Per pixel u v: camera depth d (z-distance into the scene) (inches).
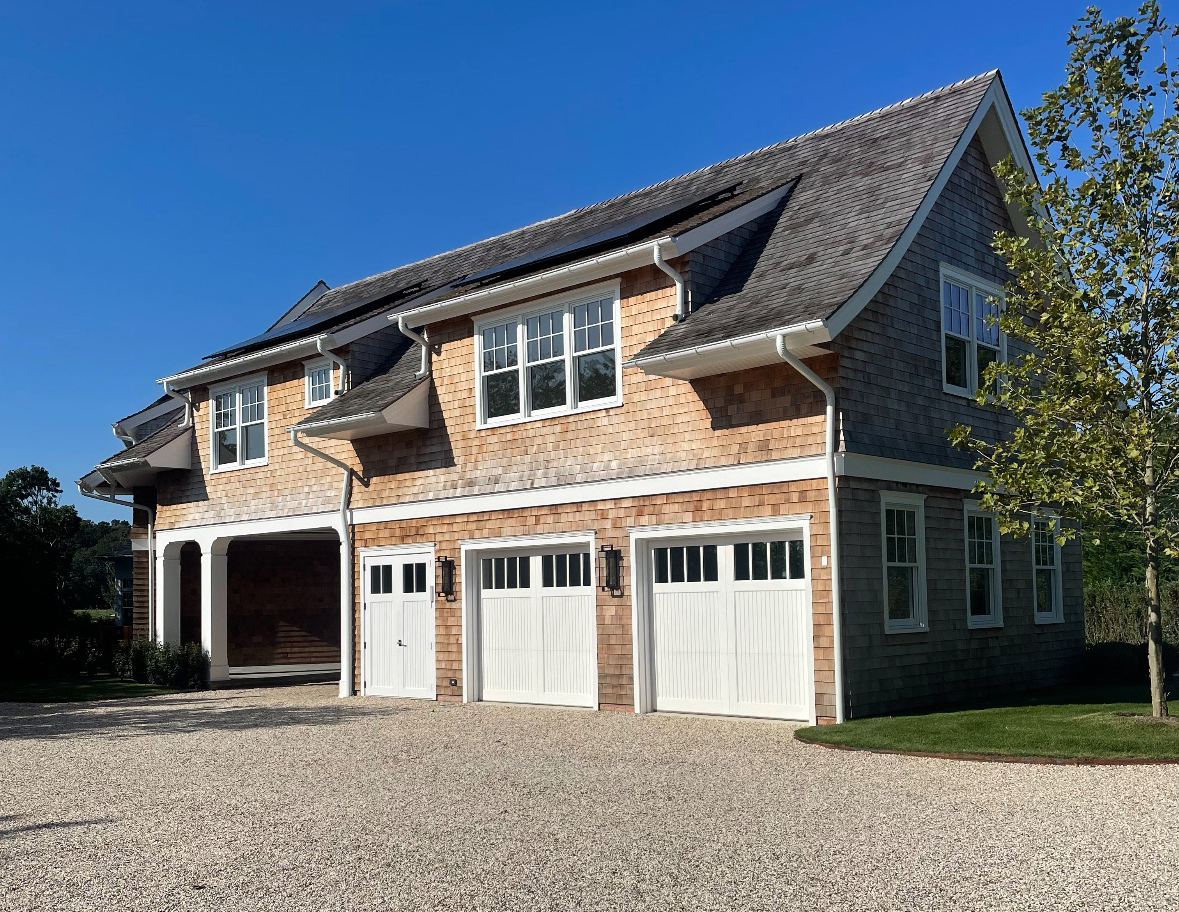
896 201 532.1
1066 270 456.8
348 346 721.6
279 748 474.9
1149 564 440.5
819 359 493.0
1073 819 289.1
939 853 259.3
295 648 954.1
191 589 989.8
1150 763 365.4
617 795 342.3
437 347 668.7
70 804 360.5
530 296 612.4
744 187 649.0
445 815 320.5
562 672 596.4
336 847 286.4
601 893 238.2
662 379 550.9
